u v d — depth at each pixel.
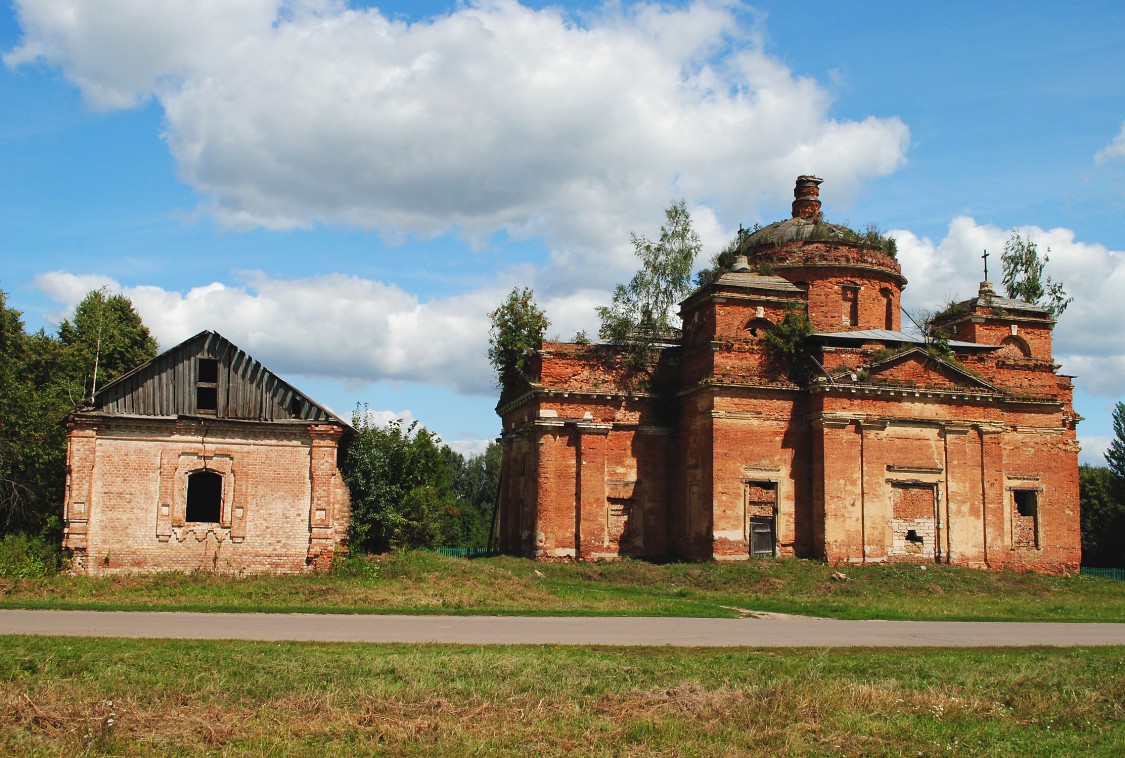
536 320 51.09
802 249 48.06
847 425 41.56
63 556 29.72
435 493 48.78
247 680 15.62
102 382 54.81
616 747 13.45
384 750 12.98
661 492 45.72
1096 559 71.00
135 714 13.89
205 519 38.72
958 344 45.16
